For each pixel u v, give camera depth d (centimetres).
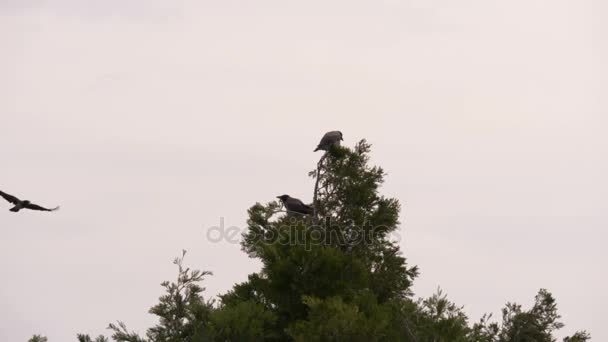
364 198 3678
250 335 3027
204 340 3014
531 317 3712
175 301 3241
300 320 3047
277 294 3231
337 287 3177
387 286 3588
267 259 3319
